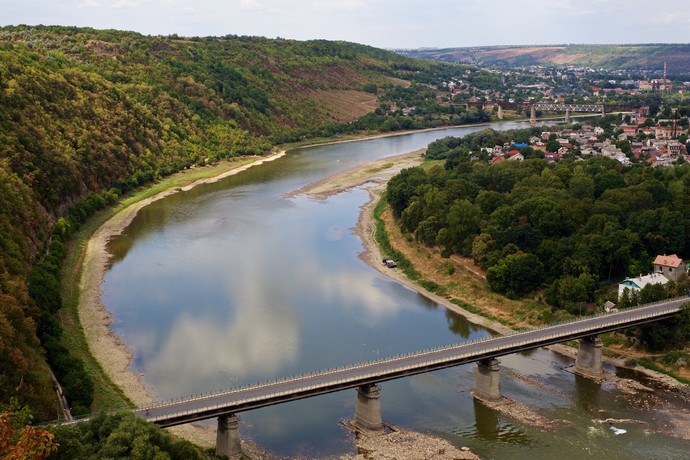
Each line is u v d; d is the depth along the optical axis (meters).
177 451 112.94
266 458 130.25
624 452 133.38
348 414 147.75
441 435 139.50
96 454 106.81
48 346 156.00
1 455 50.22
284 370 164.38
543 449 134.50
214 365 166.62
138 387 155.38
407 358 151.25
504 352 154.62
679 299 188.62
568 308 192.88
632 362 173.88
